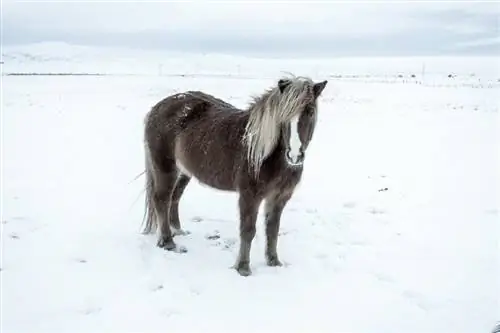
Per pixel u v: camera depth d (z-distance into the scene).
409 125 15.07
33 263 5.16
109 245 5.71
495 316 4.20
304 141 4.37
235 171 5.00
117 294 4.55
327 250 5.66
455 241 5.91
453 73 51.94
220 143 5.10
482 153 11.04
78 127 14.28
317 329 4.00
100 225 6.41
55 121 15.19
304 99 4.28
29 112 16.77
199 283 4.80
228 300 4.47
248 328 4.00
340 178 8.99
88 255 5.41
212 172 5.25
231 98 20.06
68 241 5.78
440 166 9.86
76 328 3.98
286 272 5.08
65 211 6.95
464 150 11.37
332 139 12.88
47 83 28.75
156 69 60.06
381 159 10.53
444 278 4.92
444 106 19.47
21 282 4.73
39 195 7.71
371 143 12.30
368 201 7.58
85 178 8.86
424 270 5.10
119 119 15.94
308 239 6.01
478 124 15.09
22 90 23.92
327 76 46.47
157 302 4.41
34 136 12.75
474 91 25.56
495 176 9.05
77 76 37.53
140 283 4.77
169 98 5.92
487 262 5.29
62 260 5.25
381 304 4.41
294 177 4.89
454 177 9.01
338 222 6.61
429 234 6.14
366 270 5.12
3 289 4.59
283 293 4.62
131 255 5.44
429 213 6.97
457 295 4.57
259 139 4.61
